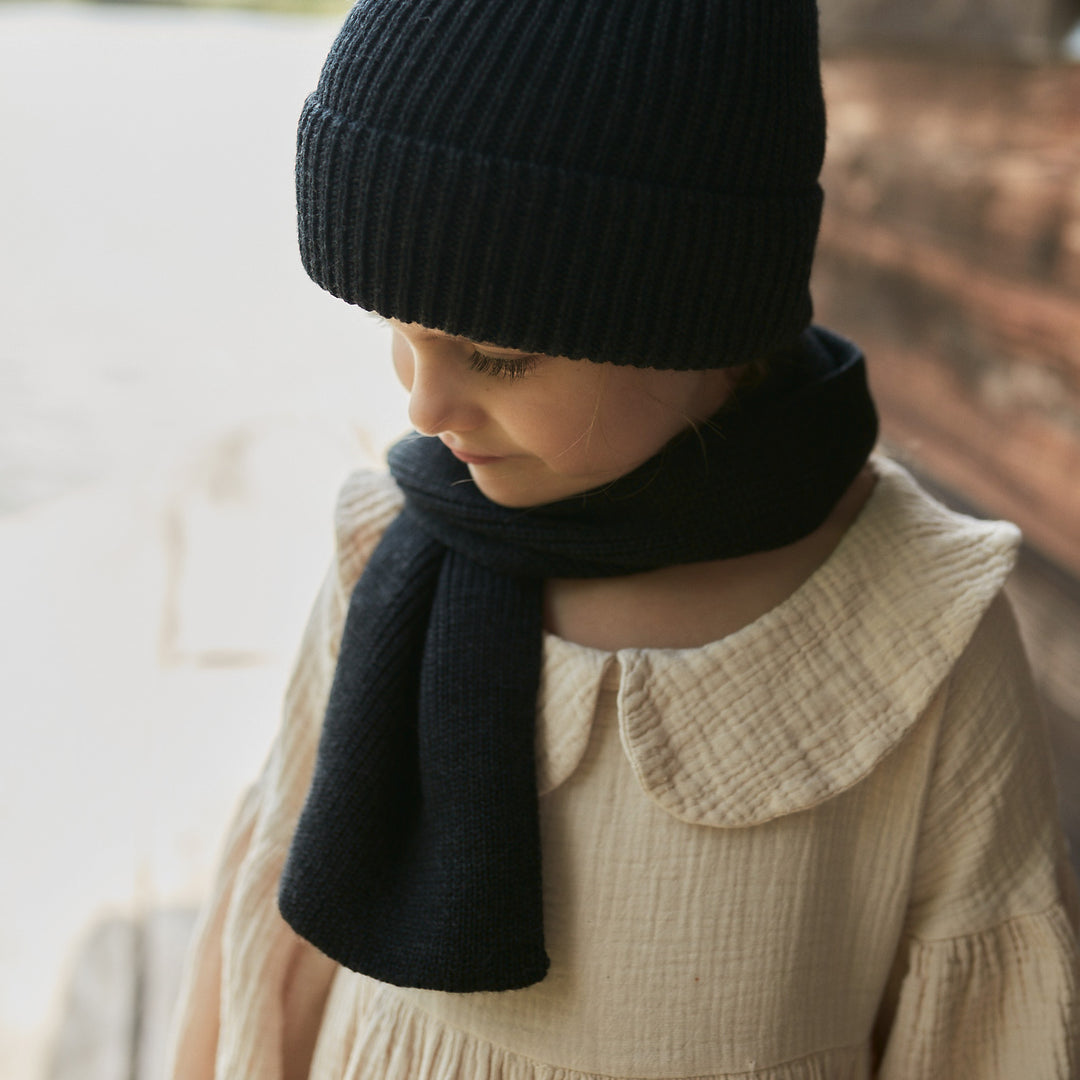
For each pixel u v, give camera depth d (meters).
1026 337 1.71
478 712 0.76
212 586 2.77
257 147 8.25
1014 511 1.75
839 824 0.77
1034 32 1.74
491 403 0.69
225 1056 0.90
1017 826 0.80
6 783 2.18
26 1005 1.71
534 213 0.62
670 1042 0.77
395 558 0.83
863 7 2.23
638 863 0.77
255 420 3.57
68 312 5.12
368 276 0.65
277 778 0.92
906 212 2.07
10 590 2.78
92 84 9.84
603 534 0.75
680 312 0.66
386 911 0.77
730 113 0.64
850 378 0.78
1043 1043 0.79
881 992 0.82
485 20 0.61
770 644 0.76
